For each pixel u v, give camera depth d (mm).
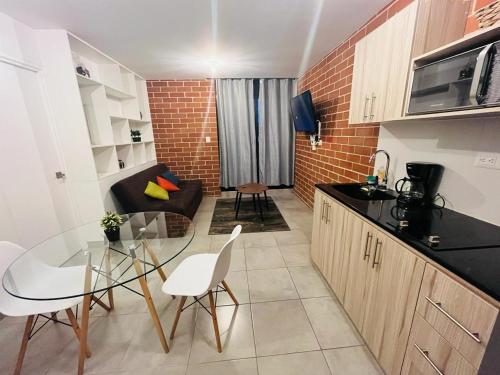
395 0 1755
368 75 1647
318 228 2066
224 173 4848
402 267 1056
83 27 2061
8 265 1333
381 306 1220
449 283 819
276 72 3910
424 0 1184
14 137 1866
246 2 1759
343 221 1615
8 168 1824
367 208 1449
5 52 1785
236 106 4504
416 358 993
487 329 704
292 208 3924
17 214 1896
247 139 4660
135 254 1483
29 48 1991
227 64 3309
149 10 1831
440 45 1252
